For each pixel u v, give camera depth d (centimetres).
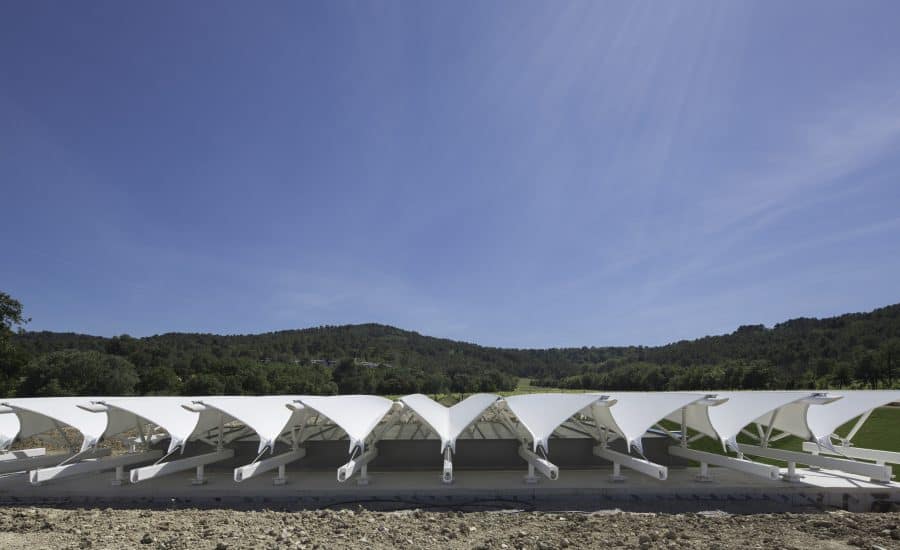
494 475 1512
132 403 1334
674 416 1692
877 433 1945
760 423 1583
